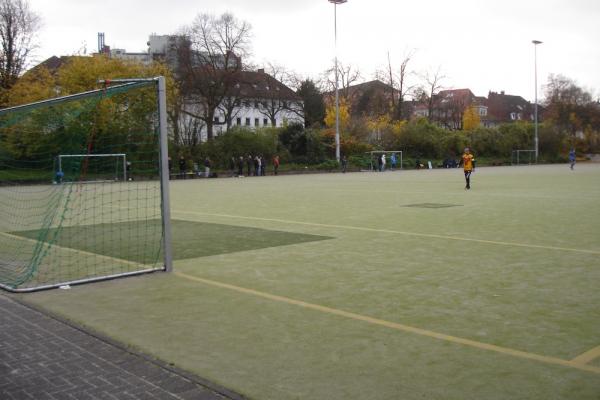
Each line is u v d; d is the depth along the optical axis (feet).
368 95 278.87
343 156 189.47
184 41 172.55
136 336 17.80
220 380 14.19
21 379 14.57
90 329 18.61
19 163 52.13
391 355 15.75
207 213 55.36
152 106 69.67
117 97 71.41
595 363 14.94
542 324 18.38
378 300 21.68
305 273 26.86
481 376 14.17
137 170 69.82
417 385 13.67
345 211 55.26
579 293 22.31
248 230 42.45
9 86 150.92
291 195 77.71
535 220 46.06
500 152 239.71
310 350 16.25
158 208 60.75
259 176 153.48
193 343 17.04
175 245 36.04
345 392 13.34
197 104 179.22
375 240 36.68
